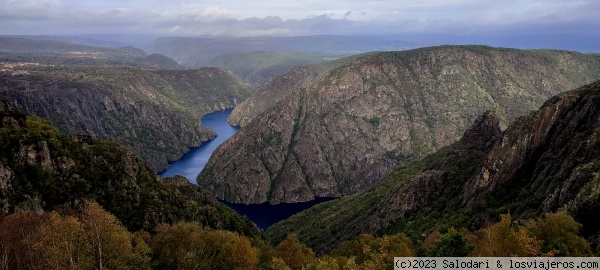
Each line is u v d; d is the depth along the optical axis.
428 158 197.88
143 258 63.53
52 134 92.69
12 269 58.00
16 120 89.06
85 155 95.62
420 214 121.00
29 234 61.47
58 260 52.81
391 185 173.75
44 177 82.75
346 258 81.75
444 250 58.53
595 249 54.34
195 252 73.06
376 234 123.81
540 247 53.12
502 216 61.03
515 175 101.94
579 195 68.00
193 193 128.12
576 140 87.06
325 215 182.38
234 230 114.81
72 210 79.69
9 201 74.12
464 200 109.31
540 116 103.19
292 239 98.75
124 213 89.06
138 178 104.31
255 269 76.44
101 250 57.50
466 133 155.25
